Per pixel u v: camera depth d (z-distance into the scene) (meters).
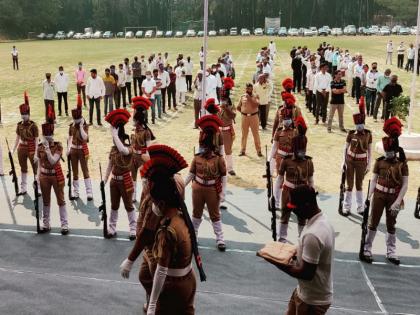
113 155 8.41
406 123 19.38
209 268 7.66
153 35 86.50
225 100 12.22
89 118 19.38
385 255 8.32
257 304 6.29
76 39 84.44
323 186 12.10
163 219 4.36
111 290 6.42
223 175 8.21
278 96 25.08
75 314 5.80
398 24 95.62
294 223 9.64
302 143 8.01
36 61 42.34
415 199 11.16
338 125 19.06
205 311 6.07
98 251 8.20
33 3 87.69
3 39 84.69
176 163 4.36
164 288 4.44
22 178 10.98
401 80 30.34
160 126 18.75
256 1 93.62
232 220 9.76
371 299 6.81
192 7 96.81
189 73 26.73
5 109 22.25
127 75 22.64
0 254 7.99
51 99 19.77
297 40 66.50
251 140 16.56
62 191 8.80
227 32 89.19
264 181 12.38
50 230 9.05
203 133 8.18
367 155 9.90
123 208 10.29
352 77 25.16
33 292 6.29
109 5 96.00
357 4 95.62
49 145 8.62
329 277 4.57
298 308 4.69
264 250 4.69
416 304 6.70
